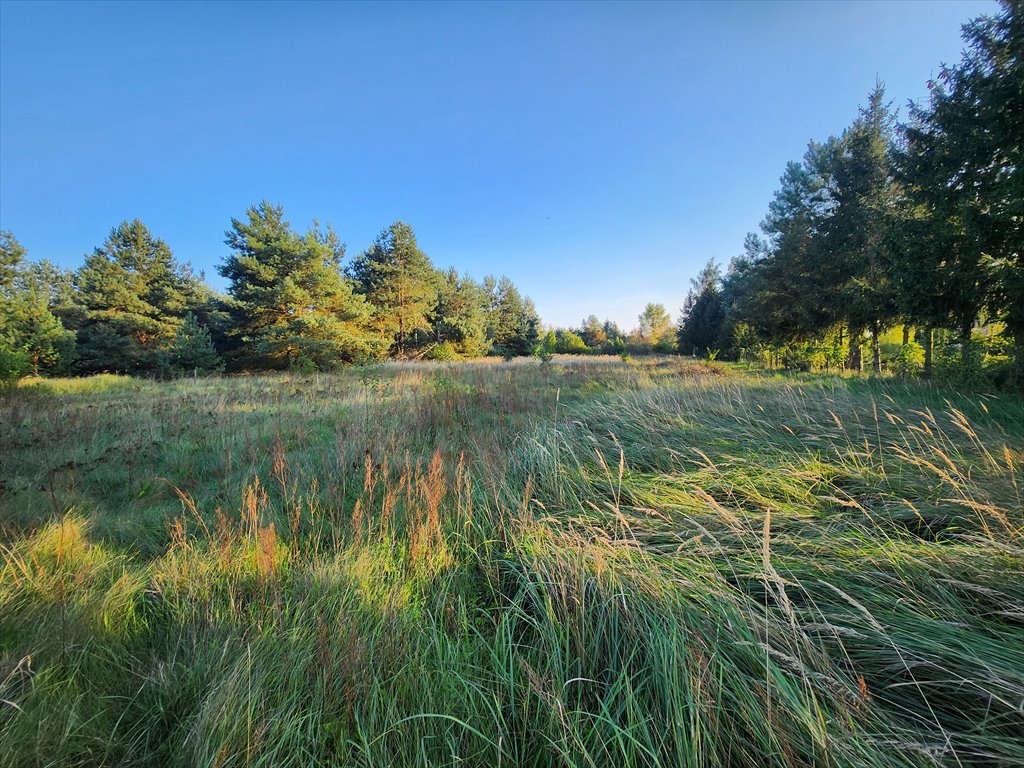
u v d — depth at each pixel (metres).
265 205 22.06
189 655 1.70
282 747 1.31
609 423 5.27
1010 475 2.69
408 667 1.56
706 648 1.53
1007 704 1.27
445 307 37.06
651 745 1.24
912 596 1.83
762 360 19.89
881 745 1.23
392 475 3.68
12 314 18.91
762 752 1.24
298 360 19.06
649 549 2.35
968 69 6.66
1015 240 6.09
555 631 1.75
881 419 4.29
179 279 29.89
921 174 7.55
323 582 2.10
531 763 1.29
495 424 5.78
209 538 2.65
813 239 17.36
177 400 8.38
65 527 2.60
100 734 1.38
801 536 2.40
